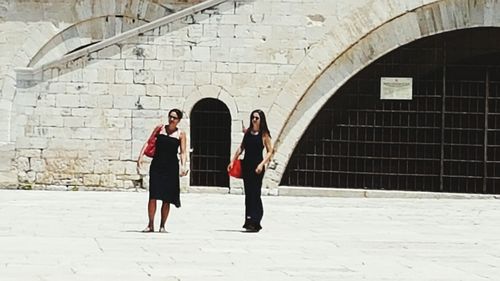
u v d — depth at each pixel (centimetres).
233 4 2802
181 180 2825
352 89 2881
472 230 1895
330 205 2517
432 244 1622
